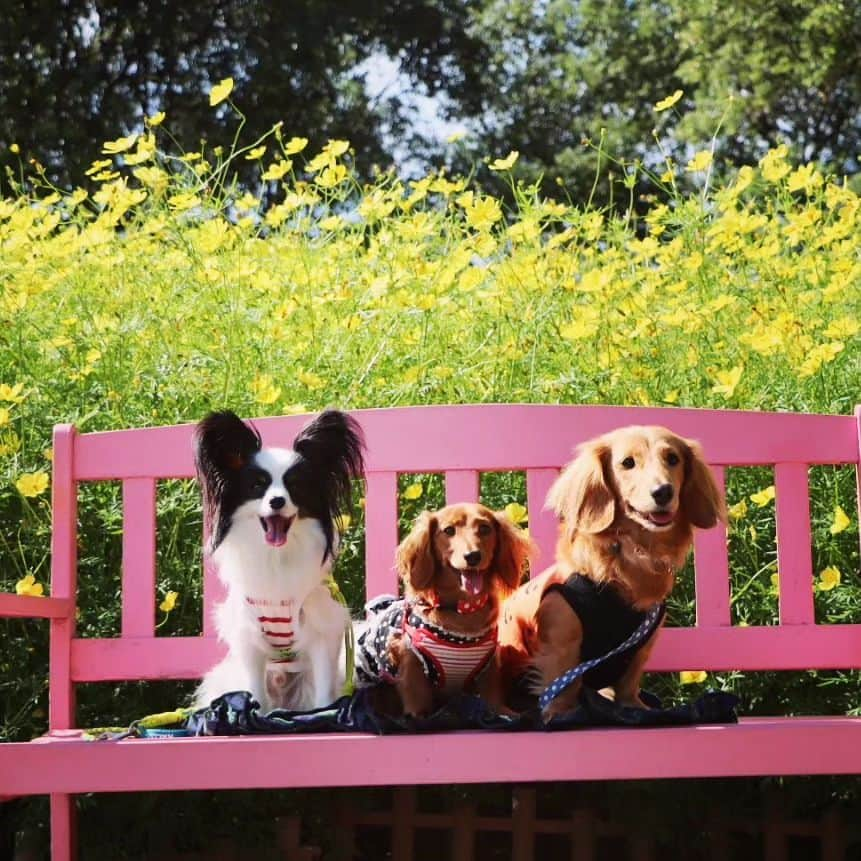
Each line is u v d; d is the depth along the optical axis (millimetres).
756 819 2512
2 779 1897
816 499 2559
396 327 2686
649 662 2297
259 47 8773
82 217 3061
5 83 8094
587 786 2588
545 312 2629
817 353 2453
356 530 2541
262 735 1980
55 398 2666
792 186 2842
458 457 2355
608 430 2352
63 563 2324
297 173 7574
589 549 2074
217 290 2748
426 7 10195
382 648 2133
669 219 2850
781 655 2299
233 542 2168
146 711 2504
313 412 2512
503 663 2146
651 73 11914
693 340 2701
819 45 10031
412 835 2529
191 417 2625
